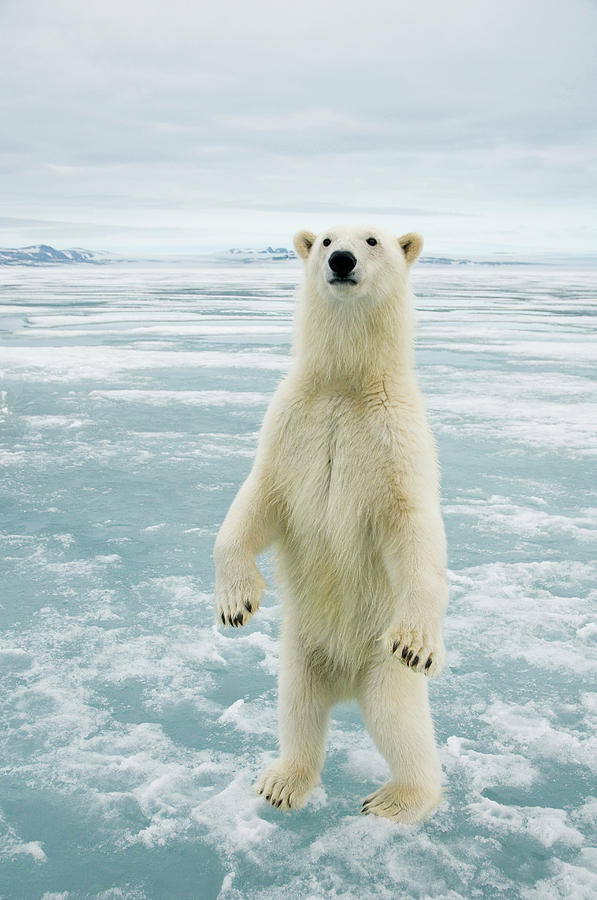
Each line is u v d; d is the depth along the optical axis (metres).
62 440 8.98
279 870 2.92
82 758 3.52
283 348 16.94
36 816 3.16
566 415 10.56
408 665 2.75
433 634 2.75
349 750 3.70
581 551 5.98
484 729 3.82
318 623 3.26
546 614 4.96
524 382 13.16
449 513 6.77
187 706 3.95
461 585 5.38
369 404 3.07
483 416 10.49
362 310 3.07
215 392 11.82
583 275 81.12
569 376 13.76
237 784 3.37
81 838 3.06
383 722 3.12
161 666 4.30
